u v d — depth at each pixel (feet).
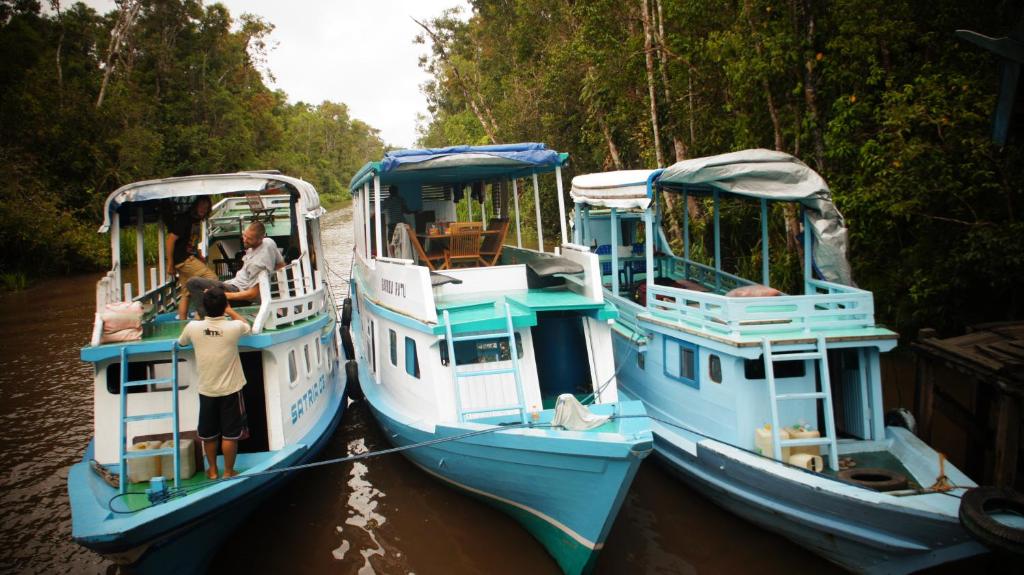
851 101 32.07
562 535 20.16
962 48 31.32
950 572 19.02
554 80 71.77
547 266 26.53
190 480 20.04
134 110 117.60
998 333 22.48
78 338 52.16
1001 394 18.74
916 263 31.96
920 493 18.37
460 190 37.86
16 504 25.80
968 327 24.09
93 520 17.33
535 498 20.62
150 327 22.93
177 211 28.99
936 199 29.22
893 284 33.68
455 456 22.15
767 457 21.03
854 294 22.58
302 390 26.14
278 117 245.24
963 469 24.11
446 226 32.40
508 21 99.45
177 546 18.35
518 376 21.66
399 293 26.43
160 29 153.89
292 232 34.63
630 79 52.90
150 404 21.44
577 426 19.45
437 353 23.11
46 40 123.95
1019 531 15.14
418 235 33.14
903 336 34.91
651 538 22.34
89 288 77.15
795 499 19.40
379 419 28.02
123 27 144.25
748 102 38.75
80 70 127.85
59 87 106.11
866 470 20.02
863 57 32.37
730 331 22.30
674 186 34.63
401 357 26.61
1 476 28.22
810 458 20.52
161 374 23.15
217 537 20.04
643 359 28.76
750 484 20.75
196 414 21.76
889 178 29.76
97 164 106.01
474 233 30.53
